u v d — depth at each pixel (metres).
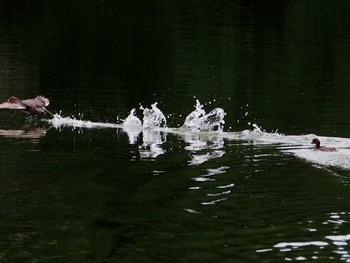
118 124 47.09
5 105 48.19
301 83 66.19
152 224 27.28
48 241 25.64
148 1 128.50
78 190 31.44
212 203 29.69
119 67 71.69
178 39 90.50
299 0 134.75
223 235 26.02
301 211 28.47
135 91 59.91
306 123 49.09
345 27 105.06
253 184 32.16
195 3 129.38
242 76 69.25
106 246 25.00
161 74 68.75
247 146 40.06
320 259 23.69
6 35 87.69
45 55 76.06
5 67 68.56
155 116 50.03
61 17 105.88
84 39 88.00
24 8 114.38
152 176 33.75
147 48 83.50
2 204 29.48
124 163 36.28
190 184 32.38
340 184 32.06
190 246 24.94
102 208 29.06
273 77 69.19
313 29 102.56
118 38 89.94
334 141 41.47
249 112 53.25
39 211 28.72
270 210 28.64
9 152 38.25
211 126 46.34
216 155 37.91
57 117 48.62
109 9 117.00
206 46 86.12
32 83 61.50
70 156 37.59
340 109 54.72
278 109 54.41
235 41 90.31
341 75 70.75
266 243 25.12
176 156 37.66
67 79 64.00
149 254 24.38
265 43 89.56
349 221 27.28
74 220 27.70
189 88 62.62
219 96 59.50
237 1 133.88
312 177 33.22
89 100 55.34
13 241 25.62
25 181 32.75
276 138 42.78
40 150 38.84
